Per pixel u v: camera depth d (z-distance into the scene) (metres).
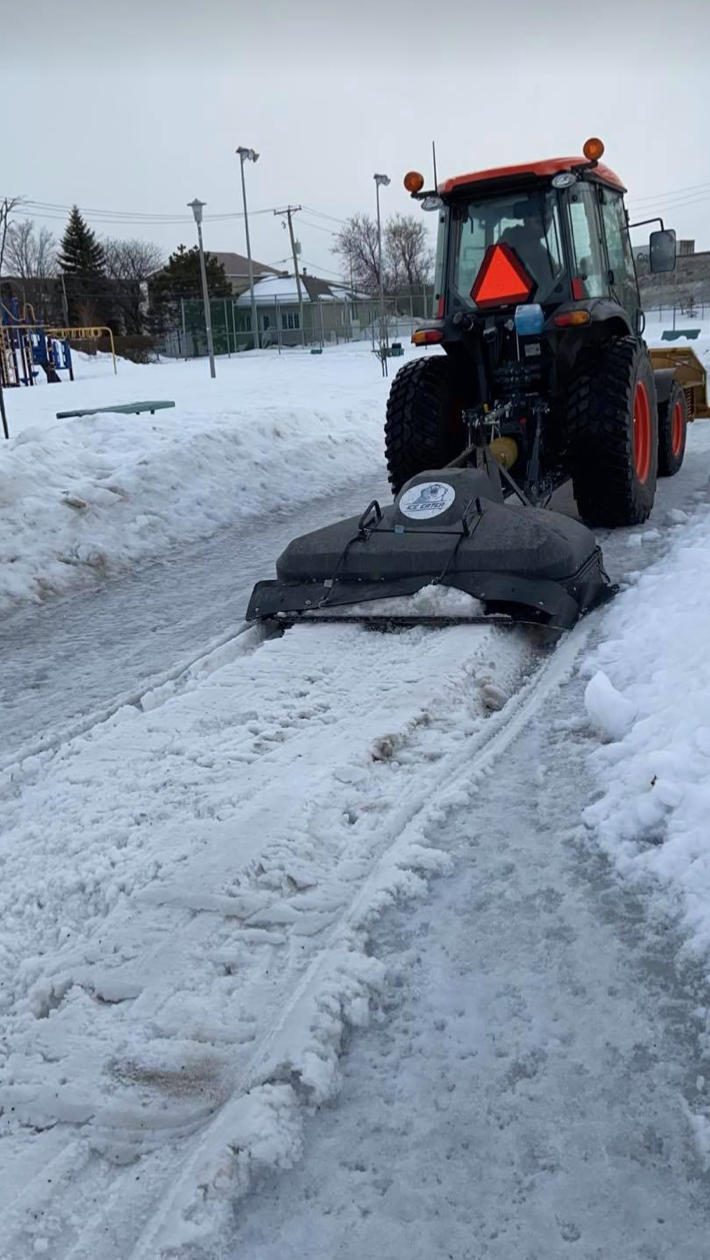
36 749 3.62
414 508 4.65
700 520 6.28
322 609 4.49
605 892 2.42
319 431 10.74
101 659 4.73
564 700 3.58
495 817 2.81
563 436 6.24
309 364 30.30
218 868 2.53
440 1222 1.61
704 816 2.53
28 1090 1.90
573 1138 1.74
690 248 48.19
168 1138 1.79
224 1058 1.94
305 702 3.62
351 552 4.55
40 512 6.99
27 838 2.87
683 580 4.49
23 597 5.95
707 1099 1.79
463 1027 2.03
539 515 4.55
